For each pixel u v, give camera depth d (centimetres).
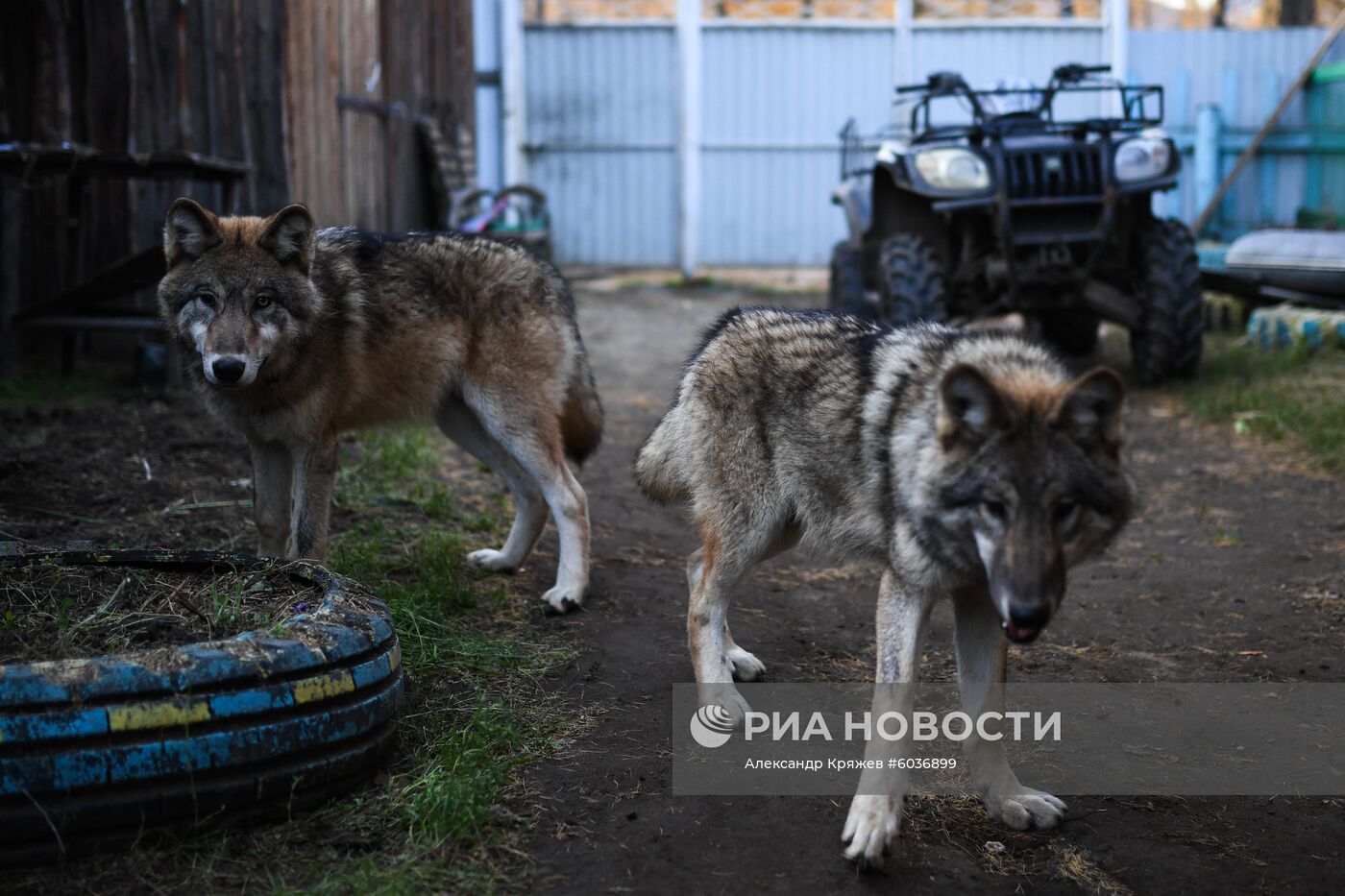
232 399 434
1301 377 942
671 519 649
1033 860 307
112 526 518
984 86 1109
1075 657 454
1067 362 343
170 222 424
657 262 1906
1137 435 829
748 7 1939
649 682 412
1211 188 1669
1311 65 1489
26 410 691
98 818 269
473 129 1691
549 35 1831
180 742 276
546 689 400
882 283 916
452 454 747
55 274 844
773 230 1898
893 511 315
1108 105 1716
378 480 639
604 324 1380
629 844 304
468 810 302
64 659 297
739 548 382
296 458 454
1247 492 693
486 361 490
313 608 348
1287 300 1161
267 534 464
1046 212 895
